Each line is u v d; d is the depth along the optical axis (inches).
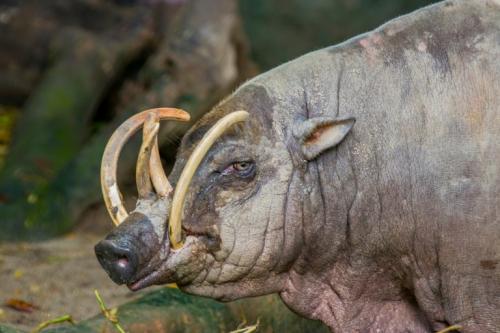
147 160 473.4
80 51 1045.2
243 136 484.1
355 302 517.7
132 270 454.6
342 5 1140.5
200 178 477.7
